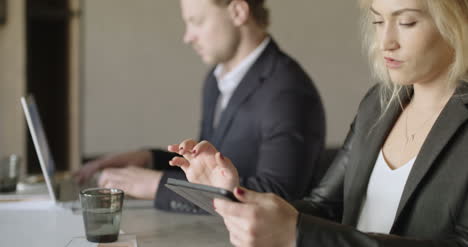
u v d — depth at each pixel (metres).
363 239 0.99
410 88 1.26
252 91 1.94
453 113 1.09
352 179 1.29
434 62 1.10
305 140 1.82
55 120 3.19
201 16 1.99
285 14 4.02
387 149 1.25
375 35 1.30
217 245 1.25
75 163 3.05
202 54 2.06
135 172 1.72
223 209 0.97
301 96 1.87
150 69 3.77
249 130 1.92
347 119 4.22
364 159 1.27
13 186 1.79
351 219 1.27
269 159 1.79
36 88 3.17
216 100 2.26
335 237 0.98
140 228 1.40
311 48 4.10
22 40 2.91
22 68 2.93
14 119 2.96
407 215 1.12
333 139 4.21
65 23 3.08
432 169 1.09
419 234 1.09
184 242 1.28
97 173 2.12
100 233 1.23
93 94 3.67
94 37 3.63
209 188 0.95
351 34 4.14
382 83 1.31
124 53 3.70
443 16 1.04
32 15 2.94
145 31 3.72
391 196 1.20
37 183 1.92
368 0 1.29
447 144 1.08
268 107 1.86
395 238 1.01
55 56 3.18
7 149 2.97
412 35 1.07
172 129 3.87
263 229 0.96
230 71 2.08
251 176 1.93
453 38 1.05
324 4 4.07
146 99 3.78
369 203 1.24
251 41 2.00
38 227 1.38
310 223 0.99
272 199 0.98
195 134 3.91
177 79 3.83
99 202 1.22
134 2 3.68
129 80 3.73
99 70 3.66
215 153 1.23
